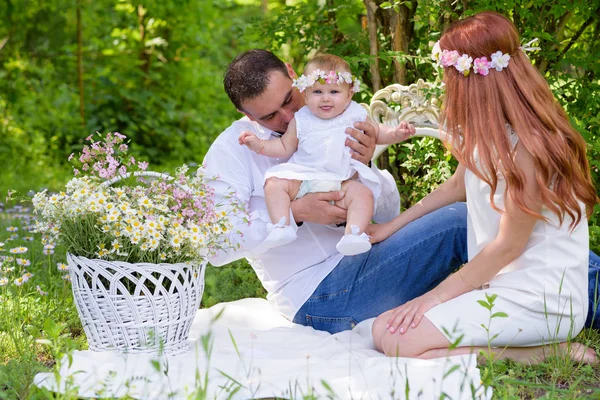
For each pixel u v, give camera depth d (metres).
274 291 3.31
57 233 2.75
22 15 8.91
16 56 9.09
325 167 3.08
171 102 8.80
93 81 8.90
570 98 4.04
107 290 2.68
